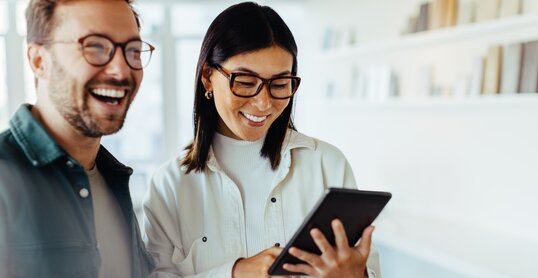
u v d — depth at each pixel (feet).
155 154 16.33
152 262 3.89
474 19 9.41
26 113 2.85
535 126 8.34
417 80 10.82
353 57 13.32
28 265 2.69
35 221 2.74
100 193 3.41
